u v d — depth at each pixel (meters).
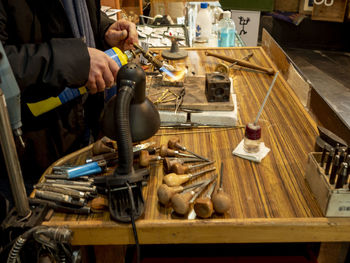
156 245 1.47
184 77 1.71
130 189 0.97
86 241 0.99
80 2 1.45
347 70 4.61
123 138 1.00
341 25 5.03
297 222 0.95
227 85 1.45
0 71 0.82
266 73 1.95
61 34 1.40
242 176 1.15
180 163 1.17
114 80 1.28
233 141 1.34
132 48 1.73
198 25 2.66
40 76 1.10
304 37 5.27
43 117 1.38
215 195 0.98
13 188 0.87
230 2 4.31
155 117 1.14
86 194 1.04
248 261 1.23
